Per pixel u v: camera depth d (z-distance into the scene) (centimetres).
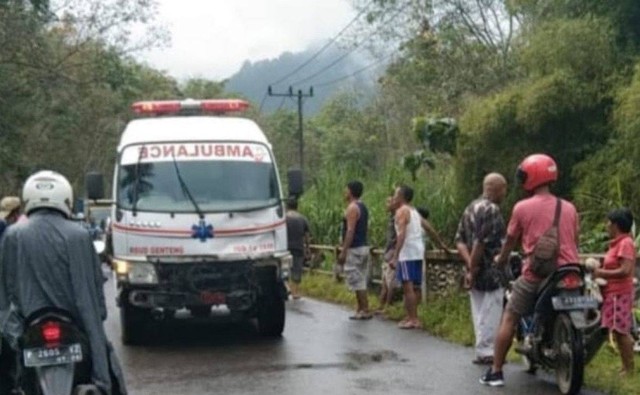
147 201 1195
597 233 1405
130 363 1083
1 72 2752
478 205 996
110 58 3167
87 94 3688
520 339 949
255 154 1240
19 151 2947
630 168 1488
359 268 1398
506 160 1658
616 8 1675
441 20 2911
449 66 2844
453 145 1722
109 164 4609
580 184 1585
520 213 873
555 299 837
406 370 988
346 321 1389
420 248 1282
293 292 1711
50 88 3034
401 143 3984
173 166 1216
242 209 1200
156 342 1237
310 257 2092
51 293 662
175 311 1373
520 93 1645
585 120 1617
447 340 1177
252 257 1192
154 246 1177
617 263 877
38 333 650
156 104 1434
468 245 1006
